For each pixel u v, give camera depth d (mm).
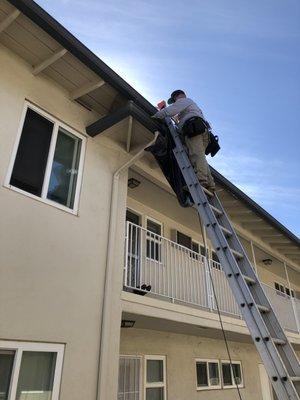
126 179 6000
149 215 8305
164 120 5516
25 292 3994
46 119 5094
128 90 5395
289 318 9586
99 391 4281
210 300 7047
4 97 4582
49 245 4426
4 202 4156
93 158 5543
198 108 5391
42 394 3863
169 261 6523
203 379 8367
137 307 5367
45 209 4566
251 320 3111
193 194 4426
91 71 5113
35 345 3908
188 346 8203
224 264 3596
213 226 3971
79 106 5637
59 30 4457
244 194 8000
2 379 3629
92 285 4754
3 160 4309
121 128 5734
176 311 6078
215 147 5445
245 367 10094
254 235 9984
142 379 6691
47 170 4828
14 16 4316
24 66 4973
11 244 4051
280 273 13578
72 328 4312
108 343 4641
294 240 10352
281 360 2801
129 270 5895
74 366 4188
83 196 5141
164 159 5441
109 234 5266
